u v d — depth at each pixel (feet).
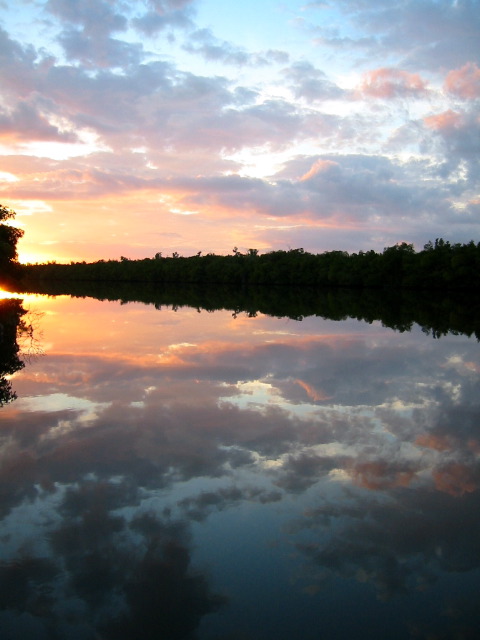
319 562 15.92
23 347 62.54
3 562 15.71
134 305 148.36
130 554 16.16
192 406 34.94
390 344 68.49
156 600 13.99
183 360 53.67
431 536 17.54
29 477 22.33
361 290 277.03
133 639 12.57
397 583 14.87
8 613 13.48
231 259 386.11
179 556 16.08
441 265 238.27
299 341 70.59
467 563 15.97
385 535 17.61
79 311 122.31
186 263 404.98
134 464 23.95
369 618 13.42
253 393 39.11
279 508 19.47
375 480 22.40
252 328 87.45
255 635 12.78
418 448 26.81
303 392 39.68
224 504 19.75
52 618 13.30
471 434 29.32
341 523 18.43
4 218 133.49
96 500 19.99
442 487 21.72
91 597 14.17
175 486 21.42
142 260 448.24
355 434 29.14
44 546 16.63
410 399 37.68
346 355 58.39
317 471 23.36
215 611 13.56
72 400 36.37
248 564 15.76
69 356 55.88
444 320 106.73
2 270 137.28
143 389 40.06
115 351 59.57
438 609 13.83
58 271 473.26
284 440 27.86
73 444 26.78
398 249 261.65
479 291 238.48
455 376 46.62
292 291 271.28
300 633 12.84
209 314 118.83
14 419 31.45
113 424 30.50
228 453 25.62
